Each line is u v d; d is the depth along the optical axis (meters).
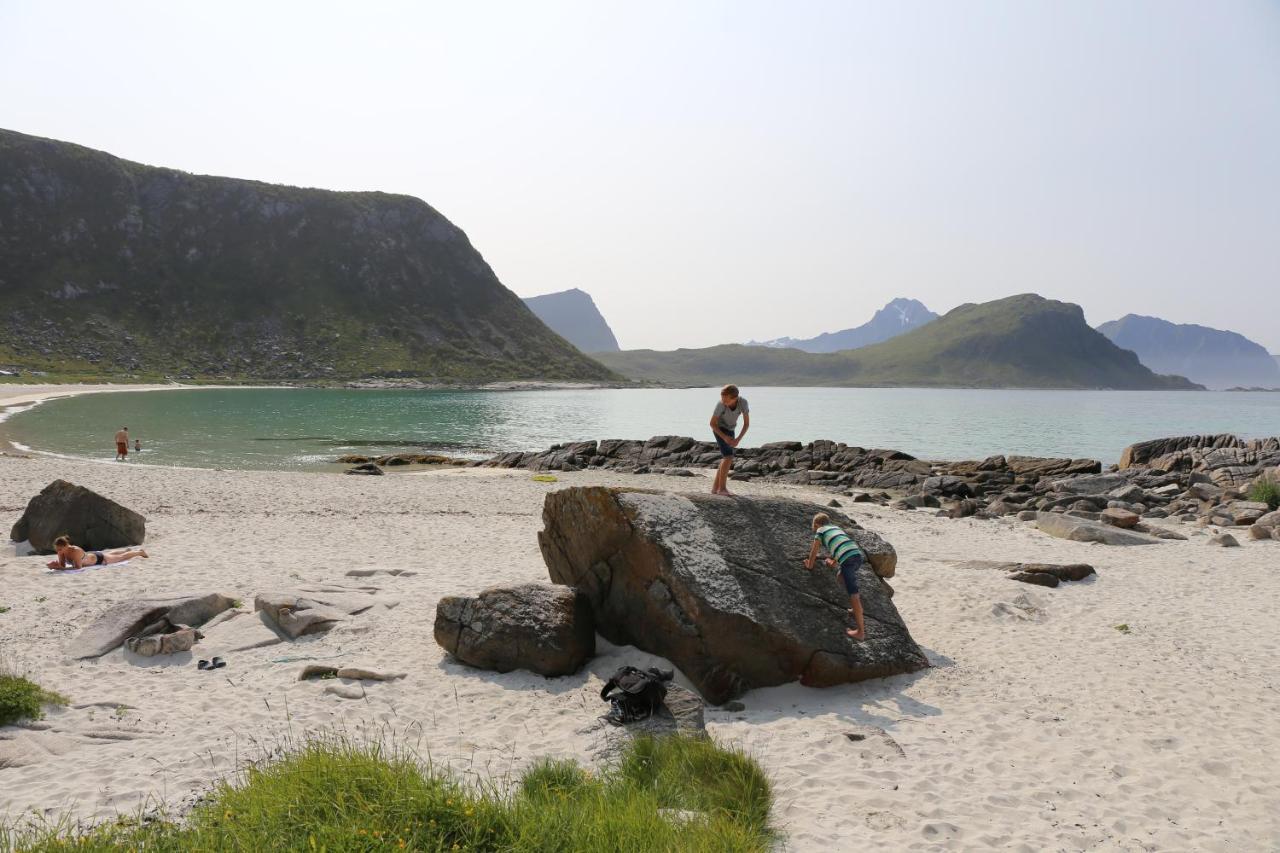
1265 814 6.62
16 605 12.39
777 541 10.80
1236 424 98.31
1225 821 6.50
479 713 8.75
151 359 148.00
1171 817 6.56
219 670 10.08
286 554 16.81
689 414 101.81
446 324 195.00
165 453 44.53
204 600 12.13
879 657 10.07
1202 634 12.38
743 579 10.00
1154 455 40.06
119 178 180.62
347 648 10.91
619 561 10.35
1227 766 7.57
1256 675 10.43
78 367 134.12
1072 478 34.06
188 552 16.72
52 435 51.12
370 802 5.29
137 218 176.62
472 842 4.96
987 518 26.27
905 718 8.88
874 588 11.00
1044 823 6.37
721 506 10.90
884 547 11.70
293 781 5.54
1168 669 10.62
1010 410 135.25
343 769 5.68
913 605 13.58
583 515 10.65
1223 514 25.25
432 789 5.49
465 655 10.20
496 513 24.30
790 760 7.61
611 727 8.09
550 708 8.89
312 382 150.25
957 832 6.14
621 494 10.34
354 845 4.74
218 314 168.38
